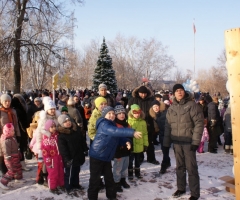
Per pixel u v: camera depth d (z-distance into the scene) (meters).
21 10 15.41
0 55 14.77
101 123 4.47
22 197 4.76
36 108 7.89
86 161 7.25
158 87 51.84
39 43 16.00
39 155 5.27
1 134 5.68
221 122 9.80
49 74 16.84
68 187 5.03
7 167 5.42
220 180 5.79
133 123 5.80
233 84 3.44
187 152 4.70
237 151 3.46
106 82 32.25
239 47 3.35
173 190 5.25
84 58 51.81
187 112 4.68
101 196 4.94
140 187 5.39
